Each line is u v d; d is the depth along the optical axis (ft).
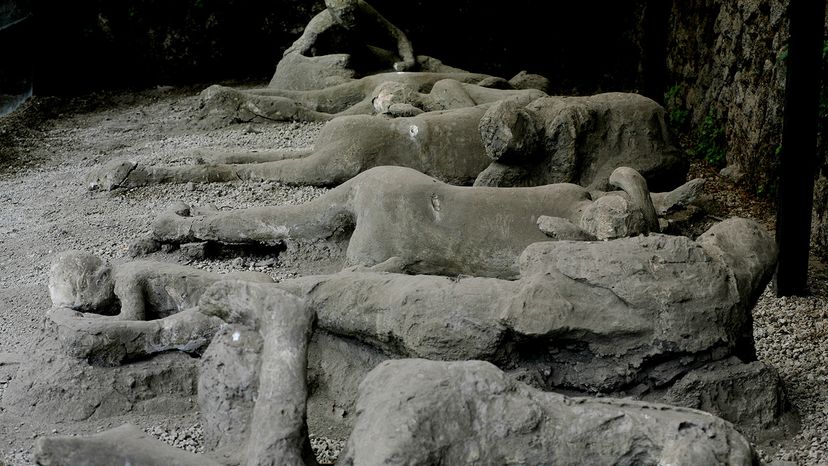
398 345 14.30
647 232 15.80
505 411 10.79
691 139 33.17
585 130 21.18
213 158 26.81
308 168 24.39
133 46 43.57
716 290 13.60
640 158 21.44
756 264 14.17
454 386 10.88
